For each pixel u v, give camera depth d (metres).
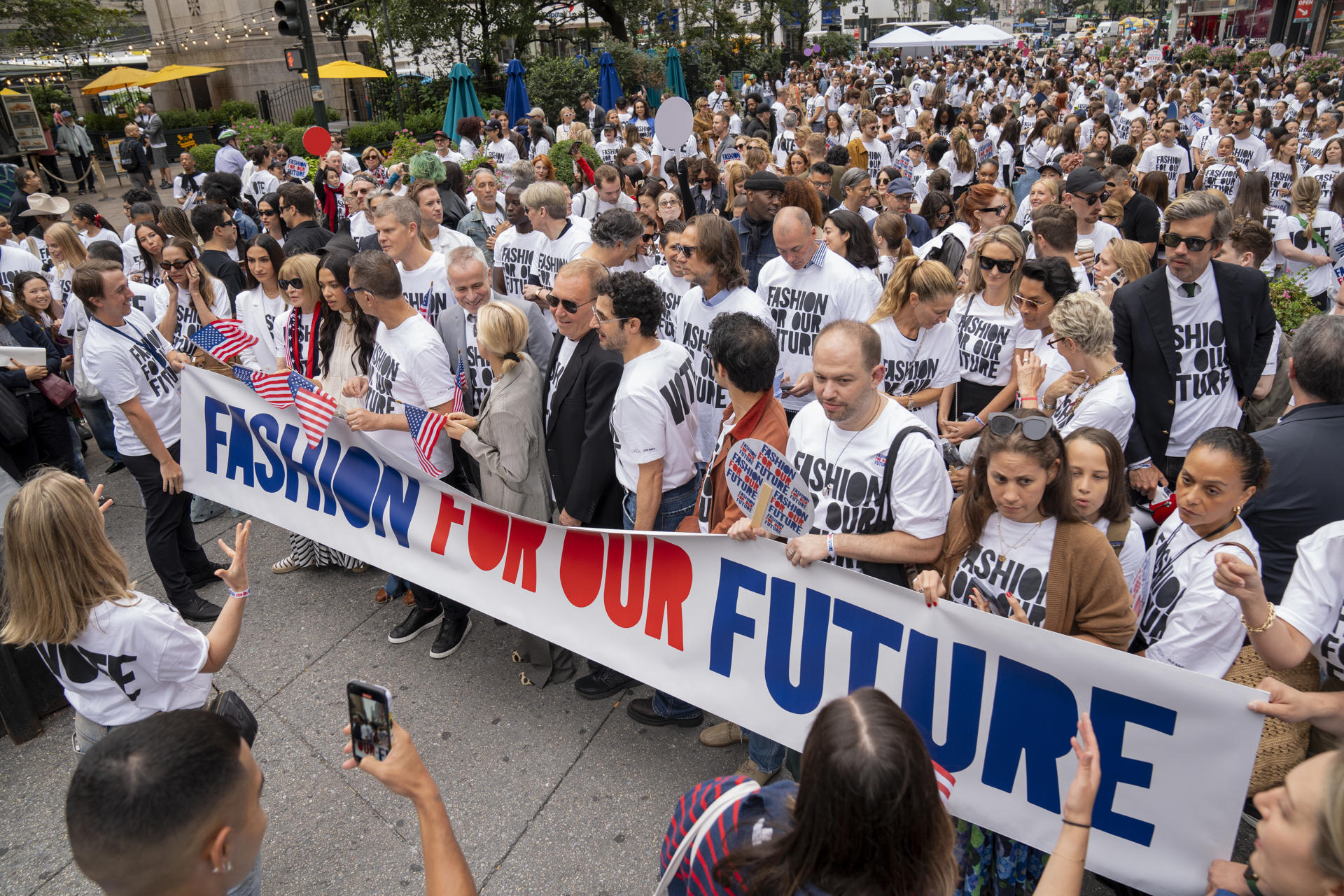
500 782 3.43
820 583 2.77
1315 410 2.87
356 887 3.03
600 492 3.56
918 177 10.97
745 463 2.79
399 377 4.01
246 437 4.50
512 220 6.50
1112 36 63.84
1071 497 2.41
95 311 4.18
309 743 3.70
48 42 28.61
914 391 4.36
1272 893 1.61
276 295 5.17
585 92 26.05
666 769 3.46
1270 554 2.89
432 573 3.98
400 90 23.56
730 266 4.39
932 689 2.59
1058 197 6.82
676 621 3.16
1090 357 3.49
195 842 1.58
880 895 1.36
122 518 5.92
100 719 2.54
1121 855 2.39
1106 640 2.42
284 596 4.82
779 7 42.03
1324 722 2.14
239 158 13.88
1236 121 10.73
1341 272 6.86
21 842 3.31
